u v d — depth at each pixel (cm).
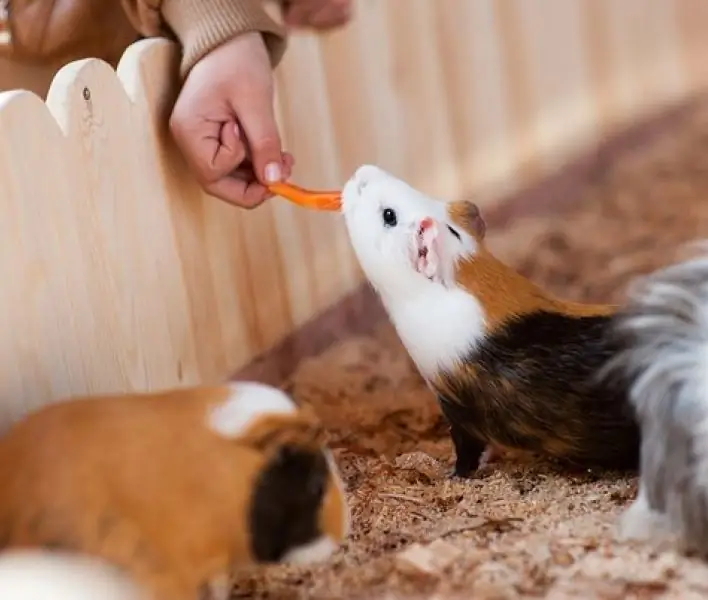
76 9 170
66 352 151
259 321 180
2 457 138
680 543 144
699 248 154
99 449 137
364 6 208
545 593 141
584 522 148
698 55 257
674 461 143
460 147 224
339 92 204
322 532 140
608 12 244
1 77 173
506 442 156
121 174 158
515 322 154
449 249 154
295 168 193
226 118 162
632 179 231
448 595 142
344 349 190
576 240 211
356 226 157
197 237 169
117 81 157
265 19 166
